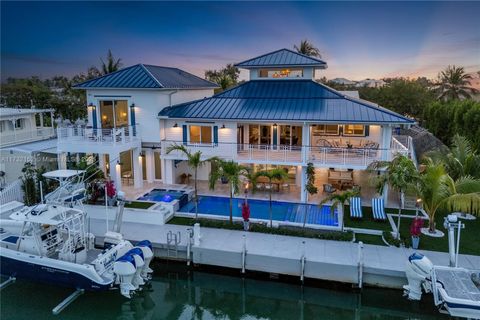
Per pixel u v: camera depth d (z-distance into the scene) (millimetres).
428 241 16875
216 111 23812
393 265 14531
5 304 14250
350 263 14656
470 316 11984
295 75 27047
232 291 16078
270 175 18094
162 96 24797
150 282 16125
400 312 14055
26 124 31500
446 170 21750
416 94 52312
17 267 14992
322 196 23312
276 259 15242
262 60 27312
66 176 16891
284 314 14367
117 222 16797
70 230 15297
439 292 12664
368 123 20516
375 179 19391
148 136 24734
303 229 18062
